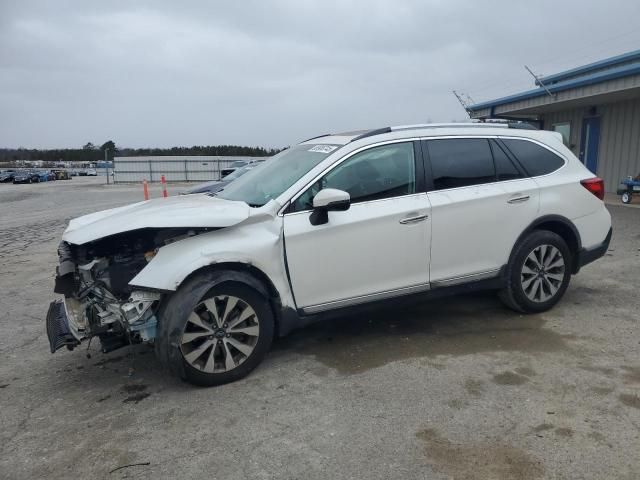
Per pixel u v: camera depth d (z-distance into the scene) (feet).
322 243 13.25
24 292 22.22
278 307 13.10
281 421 10.77
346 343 14.85
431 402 11.31
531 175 16.30
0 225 48.75
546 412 10.73
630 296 18.25
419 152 14.80
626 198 43.57
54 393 12.49
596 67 47.55
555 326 15.60
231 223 12.41
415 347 14.39
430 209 14.42
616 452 9.32
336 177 13.76
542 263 16.30
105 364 14.12
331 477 8.93
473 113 64.34
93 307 12.28
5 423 11.15
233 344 12.50
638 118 47.16
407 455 9.46
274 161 16.48
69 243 12.78
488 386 11.94
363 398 11.60
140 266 12.69
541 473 8.84
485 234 15.30
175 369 11.93
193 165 176.14
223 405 11.54
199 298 11.89
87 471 9.36
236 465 9.36
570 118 55.72
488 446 9.64
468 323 16.12
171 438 10.30
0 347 15.64
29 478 9.22
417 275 14.57
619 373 12.36
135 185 146.92
